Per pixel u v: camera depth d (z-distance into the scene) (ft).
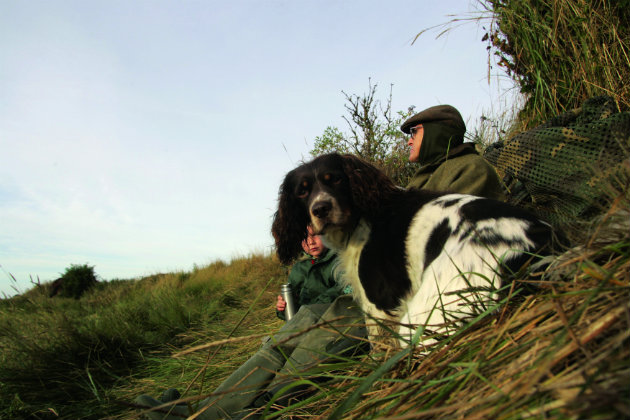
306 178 9.22
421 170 10.93
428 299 6.24
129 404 4.42
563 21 10.34
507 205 6.70
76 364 11.90
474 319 4.59
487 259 5.91
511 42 11.52
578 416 2.40
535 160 7.48
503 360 3.70
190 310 18.65
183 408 6.54
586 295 3.74
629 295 3.28
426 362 4.35
